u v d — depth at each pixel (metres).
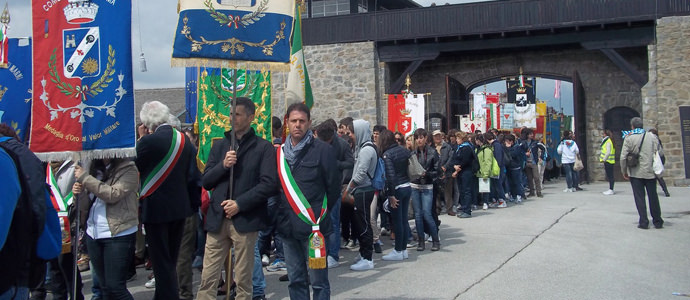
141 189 4.82
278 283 6.62
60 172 5.33
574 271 6.75
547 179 21.91
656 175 9.59
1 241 3.00
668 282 6.21
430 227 8.25
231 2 4.74
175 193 4.90
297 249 4.61
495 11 19.66
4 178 3.06
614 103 20.53
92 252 4.51
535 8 19.23
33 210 3.34
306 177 4.59
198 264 6.99
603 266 7.00
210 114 7.32
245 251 4.46
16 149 3.39
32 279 3.57
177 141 4.95
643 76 19.80
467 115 21.23
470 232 9.70
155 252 4.86
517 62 21.62
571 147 16.47
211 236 4.54
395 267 7.25
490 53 21.91
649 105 18.30
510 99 21.20
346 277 6.78
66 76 4.49
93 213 4.50
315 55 21.59
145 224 4.87
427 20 20.42
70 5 4.52
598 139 20.70
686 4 17.81
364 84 21.02
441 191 12.09
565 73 21.14
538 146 15.36
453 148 12.77
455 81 21.52
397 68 22.61
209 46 4.66
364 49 21.05
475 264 7.23
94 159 4.67
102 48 4.51
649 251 7.85
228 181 4.54
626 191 16.11
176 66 4.61
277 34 4.85
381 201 8.86
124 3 4.52
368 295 5.91
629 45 18.59
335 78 21.34
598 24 18.59
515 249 8.12
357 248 8.77
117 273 4.47
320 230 4.61
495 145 12.91
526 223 10.47
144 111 5.09
